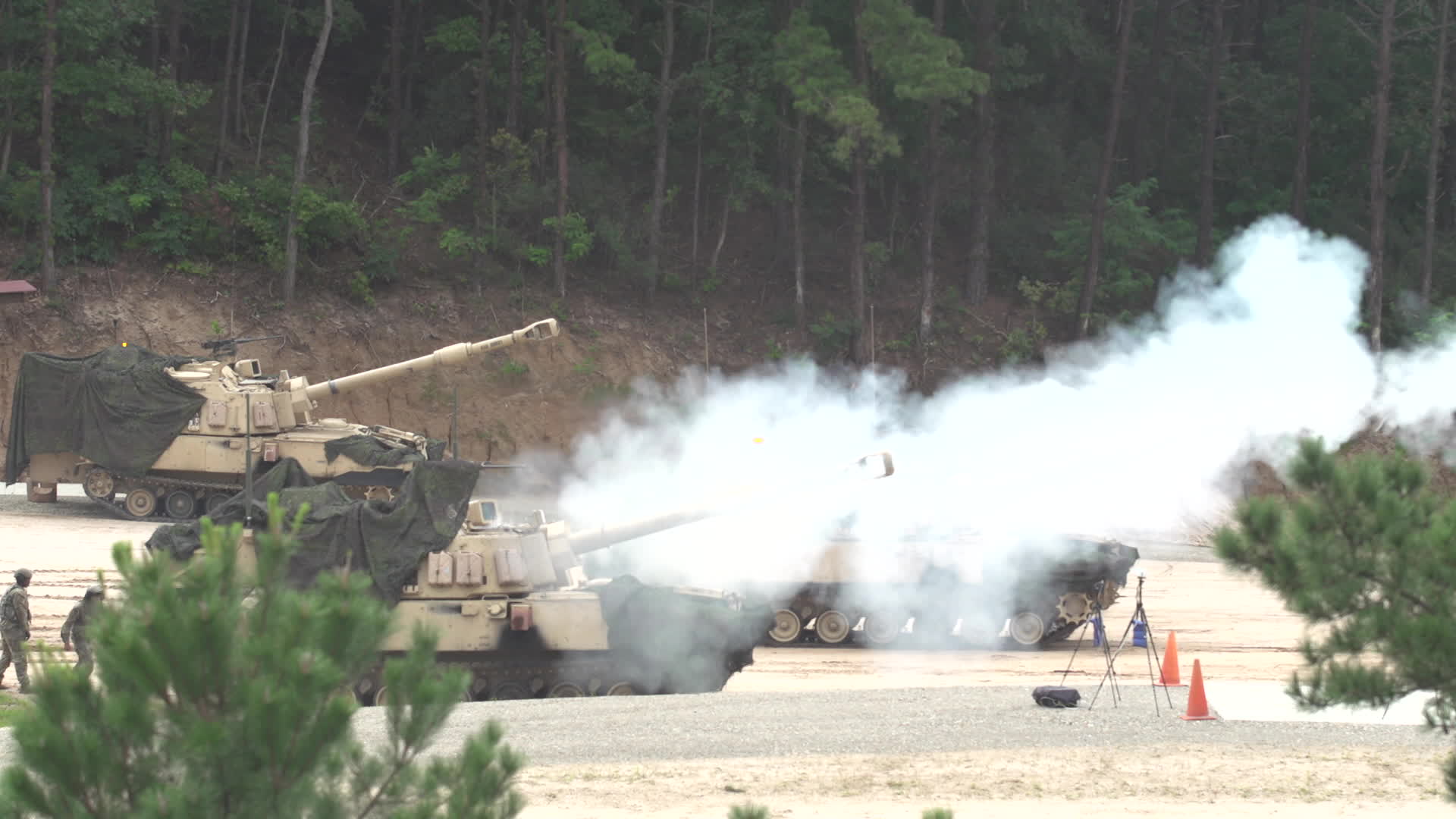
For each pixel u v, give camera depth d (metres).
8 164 184.38
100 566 114.12
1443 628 37.75
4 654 78.31
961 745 63.41
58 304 174.62
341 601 33.59
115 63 182.25
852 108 183.38
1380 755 61.84
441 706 34.41
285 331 182.38
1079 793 55.62
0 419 169.12
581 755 60.75
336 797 32.81
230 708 31.47
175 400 138.00
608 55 191.25
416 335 188.12
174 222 186.12
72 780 30.53
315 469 137.00
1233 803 54.50
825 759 60.56
